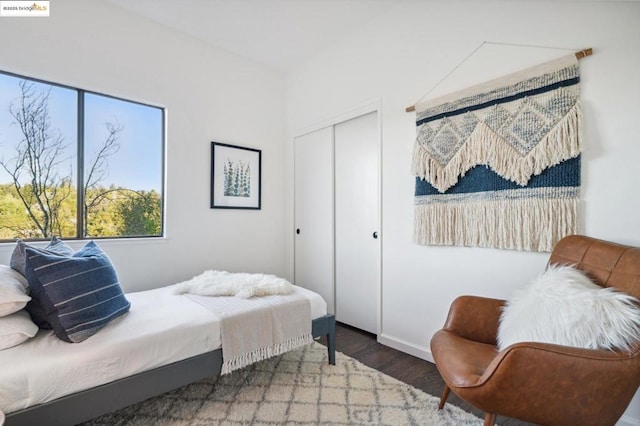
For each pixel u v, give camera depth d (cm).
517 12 180
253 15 255
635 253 122
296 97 342
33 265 136
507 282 182
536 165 167
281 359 218
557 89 162
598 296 113
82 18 229
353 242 286
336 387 182
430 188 215
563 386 103
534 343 106
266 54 317
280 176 352
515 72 177
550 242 163
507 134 179
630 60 144
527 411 106
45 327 140
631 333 104
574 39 160
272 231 344
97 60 236
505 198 179
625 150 145
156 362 141
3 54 202
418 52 228
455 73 207
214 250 299
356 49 275
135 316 159
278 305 188
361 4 242
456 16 207
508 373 105
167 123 271
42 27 214
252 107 328
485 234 188
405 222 235
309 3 241
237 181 315
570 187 158
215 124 300
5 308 124
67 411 119
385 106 251
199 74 290
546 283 132
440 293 214
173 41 273
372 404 165
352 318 287
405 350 233
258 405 164
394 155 243
